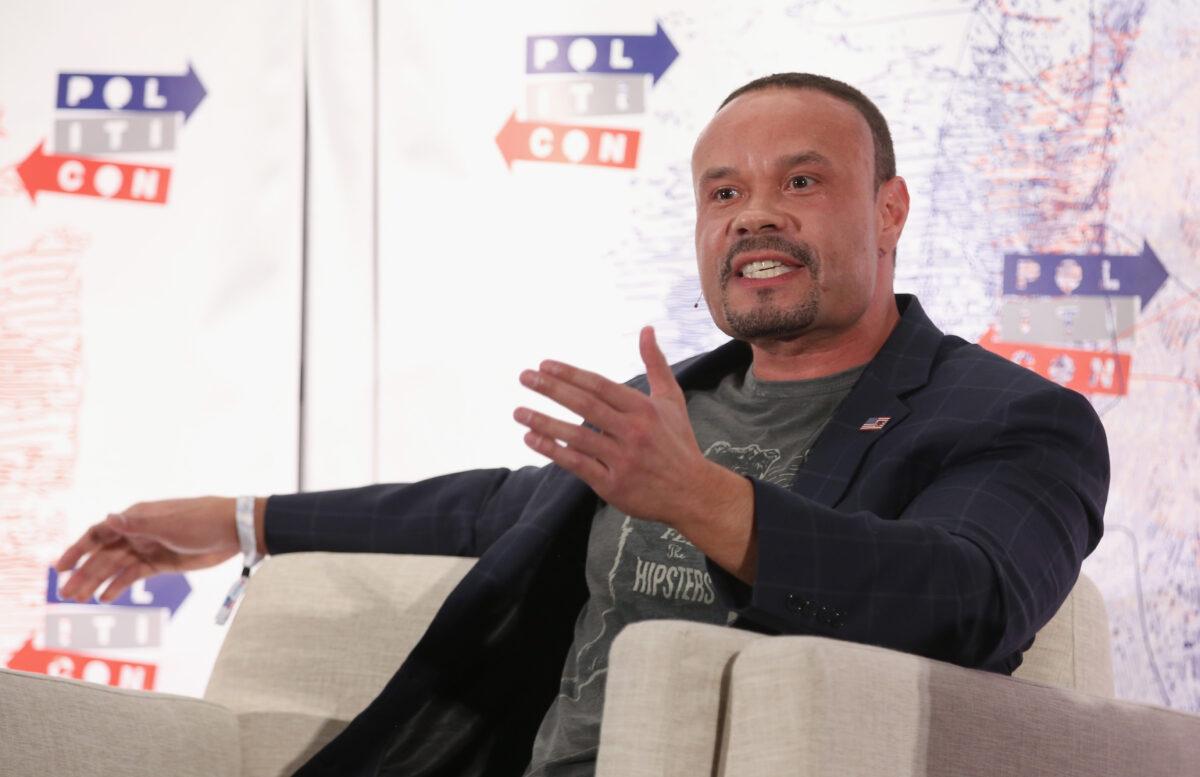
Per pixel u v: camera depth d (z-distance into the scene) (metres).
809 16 8.40
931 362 5.32
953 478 4.73
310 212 8.62
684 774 3.72
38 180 8.61
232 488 8.47
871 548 4.05
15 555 8.46
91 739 4.79
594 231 8.49
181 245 8.56
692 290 8.40
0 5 8.66
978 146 8.27
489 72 8.56
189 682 8.45
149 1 8.66
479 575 5.46
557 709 5.23
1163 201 8.17
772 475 5.22
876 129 5.80
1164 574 8.07
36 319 8.56
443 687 5.53
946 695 3.83
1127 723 4.30
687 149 8.46
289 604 5.91
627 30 8.51
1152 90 8.20
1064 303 8.19
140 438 8.50
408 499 6.31
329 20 8.62
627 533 5.29
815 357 5.57
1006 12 8.27
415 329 8.54
